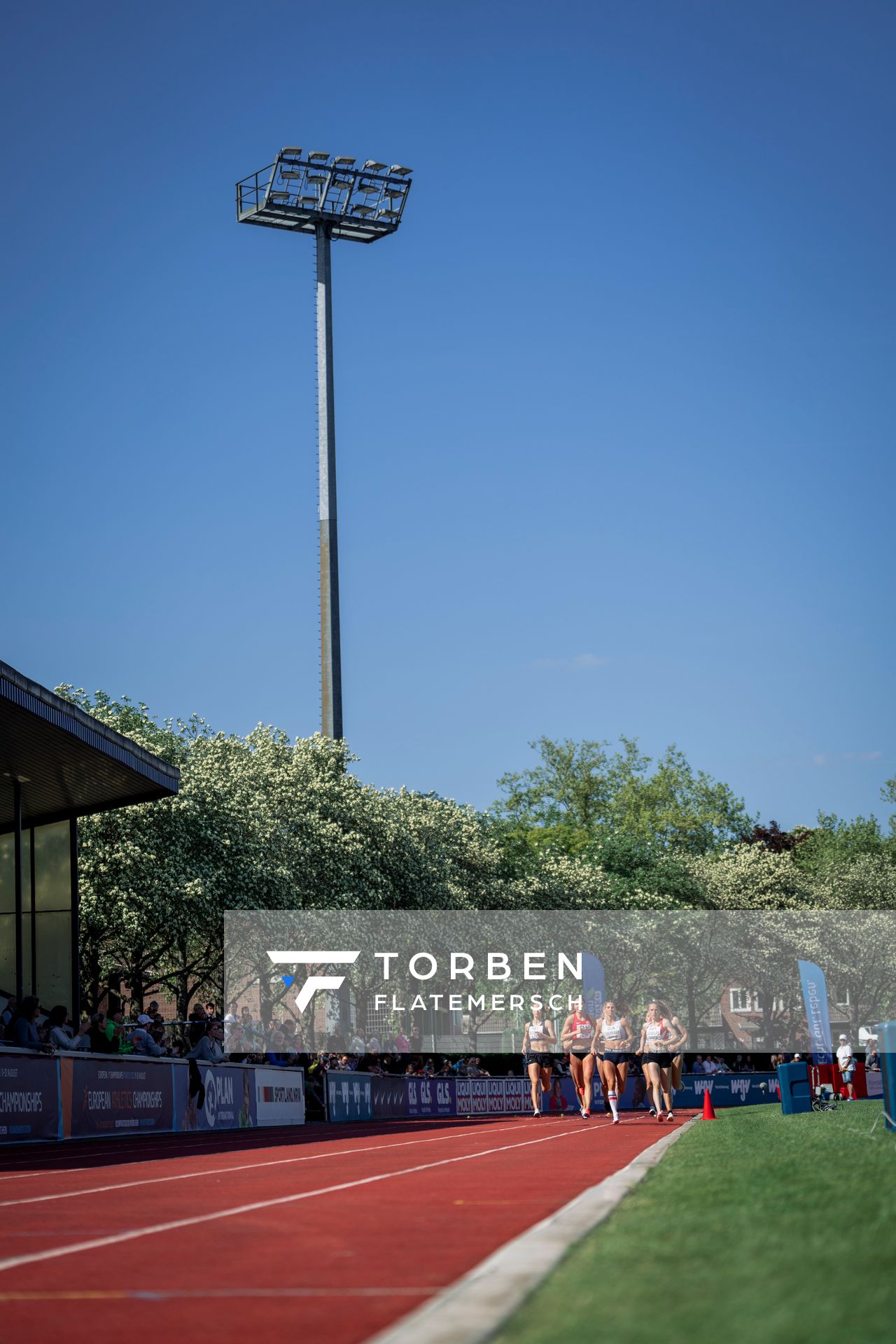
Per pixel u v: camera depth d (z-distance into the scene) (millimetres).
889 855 102688
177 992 45406
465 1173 10695
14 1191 9453
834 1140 12531
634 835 79125
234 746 48531
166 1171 11539
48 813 29812
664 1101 23406
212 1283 5027
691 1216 6121
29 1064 17016
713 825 99812
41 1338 4105
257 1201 8281
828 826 107562
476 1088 37219
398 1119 32969
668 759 100875
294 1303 4559
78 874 29938
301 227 62344
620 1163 11789
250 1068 25141
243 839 42219
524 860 65250
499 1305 4113
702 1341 3426
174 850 40031
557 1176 10172
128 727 46156
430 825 55719
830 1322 3600
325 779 49219
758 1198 6773
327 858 46125
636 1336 3523
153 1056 22547
